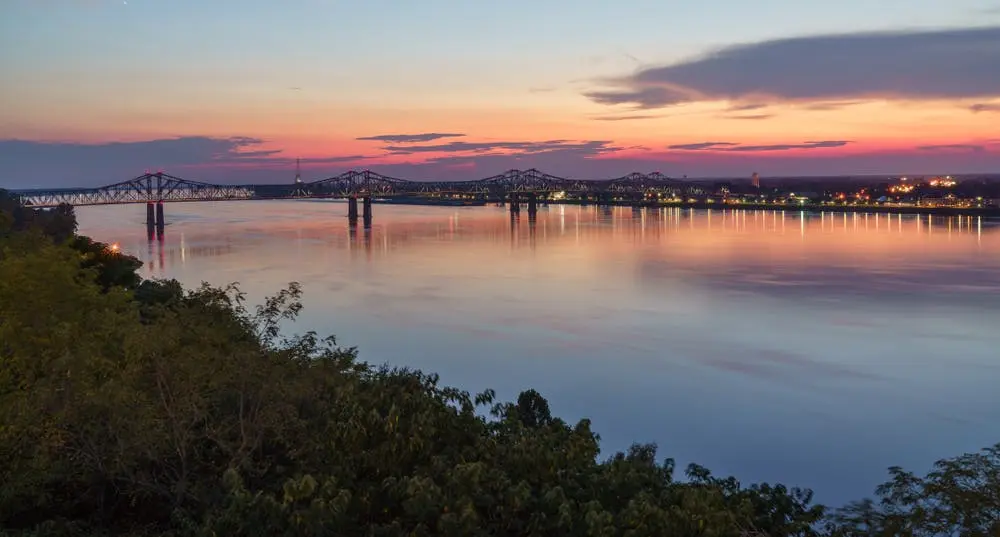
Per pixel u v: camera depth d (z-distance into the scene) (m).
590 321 144.62
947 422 88.31
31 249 42.62
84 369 23.56
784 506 21.66
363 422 20.89
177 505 21.75
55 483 24.45
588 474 20.16
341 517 16.58
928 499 21.17
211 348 24.95
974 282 179.38
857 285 180.25
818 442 82.94
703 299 165.88
